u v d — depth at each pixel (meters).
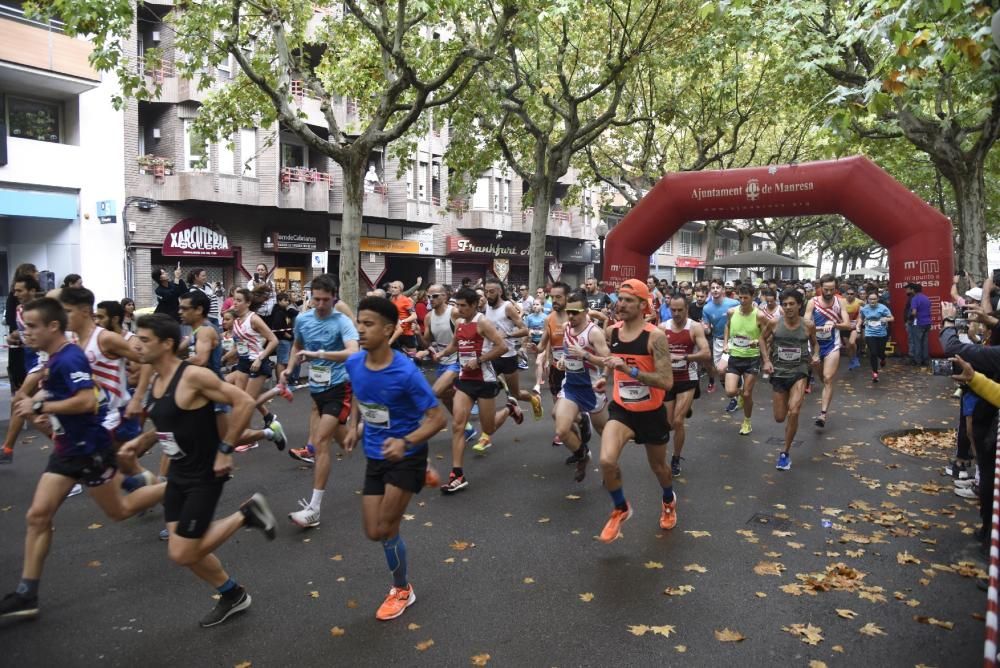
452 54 14.76
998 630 2.67
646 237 16.66
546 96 16.98
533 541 5.34
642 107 21.53
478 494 6.57
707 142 21.59
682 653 3.70
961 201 15.62
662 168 24.05
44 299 4.16
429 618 4.09
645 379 5.07
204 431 3.84
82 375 4.18
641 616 4.12
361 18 12.01
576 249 41.28
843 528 5.66
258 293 8.73
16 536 5.41
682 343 7.10
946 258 14.66
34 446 8.28
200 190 21.19
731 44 15.40
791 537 5.45
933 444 8.75
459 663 3.60
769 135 28.00
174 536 3.84
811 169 15.11
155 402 3.85
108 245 19.19
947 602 4.33
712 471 7.42
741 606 4.25
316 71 15.45
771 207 15.55
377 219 27.94
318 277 6.06
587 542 5.32
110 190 19.20
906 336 16.58
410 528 5.62
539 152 17.78
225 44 11.96
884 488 6.80
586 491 6.66
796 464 7.73
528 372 15.71
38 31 16.62
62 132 18.58
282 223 24.72
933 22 6.15
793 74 14.71
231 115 14.80
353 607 4.24
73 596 4.39
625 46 16.95
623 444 5.12
